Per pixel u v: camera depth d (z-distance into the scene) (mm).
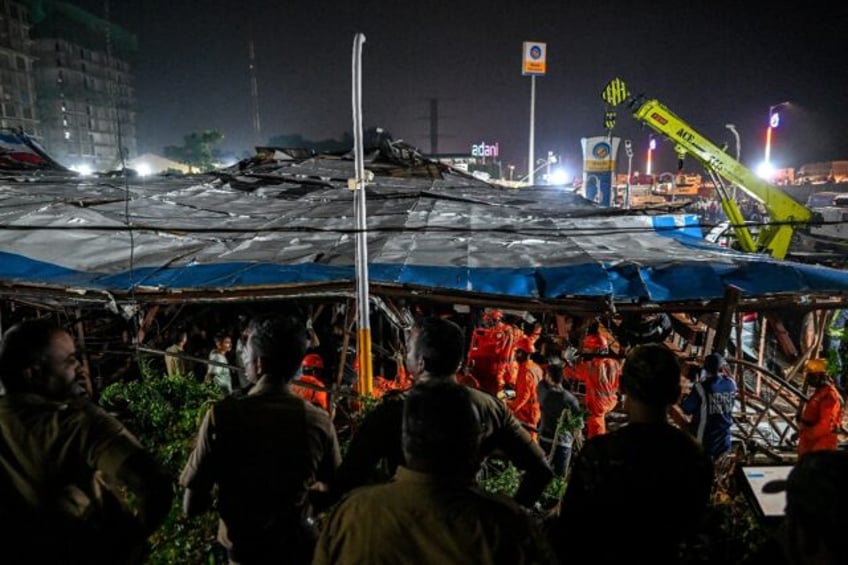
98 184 16906
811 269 8648
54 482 2117
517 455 2723
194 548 3209
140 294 8305
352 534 1716
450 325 2734
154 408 4621
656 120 15398
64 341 2266
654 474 2178
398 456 2664
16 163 22062
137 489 2111
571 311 8391
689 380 9305
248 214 13531
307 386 4973
